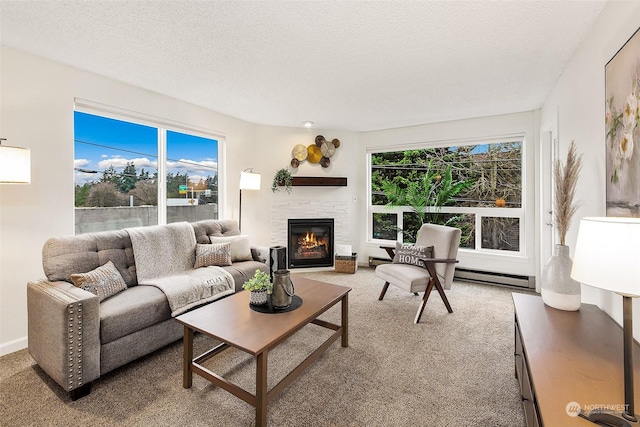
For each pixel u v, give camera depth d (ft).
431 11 5.90
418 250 11.00
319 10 5.90
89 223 9.53
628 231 2.98
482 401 5.68
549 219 11.47
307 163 15.75
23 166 6.57
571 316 5.33
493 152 13.70
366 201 16.51
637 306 4.53
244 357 7.25
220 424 5.11
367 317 9.66
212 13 6.04
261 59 8.03
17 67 7.57
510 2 5.62
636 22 4.61
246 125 14.42
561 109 8.83
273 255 7.76
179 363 6.98
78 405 5.51
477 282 13.56
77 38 7.04
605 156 5.57
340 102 11.51
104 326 6.05
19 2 5.71
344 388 6.07
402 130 15.30
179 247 9.88
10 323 7.56
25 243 7.79
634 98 4.46
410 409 5.47
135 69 8.74
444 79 9.28
